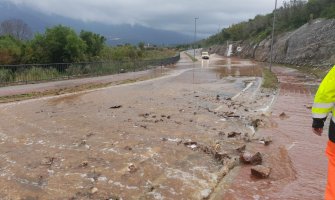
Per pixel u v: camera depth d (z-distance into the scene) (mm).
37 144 6848
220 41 115625
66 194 4551
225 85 19234
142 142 6934
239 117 9781
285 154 6320
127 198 4430
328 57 32094
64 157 6008
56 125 8539
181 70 34375
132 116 9758
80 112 10391
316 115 3160
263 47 59344
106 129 8078
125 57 43531
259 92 15812
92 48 33969
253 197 4504
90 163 5688
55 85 18562
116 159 5879
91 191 4621
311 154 6324
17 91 15664
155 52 79250
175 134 7664
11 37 30453
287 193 4625
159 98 13719
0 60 25469
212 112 10562
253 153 6320
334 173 3180
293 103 12523
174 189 4707
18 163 5730
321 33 36344
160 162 5750
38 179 5055
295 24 50219
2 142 7023
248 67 39344
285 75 26984
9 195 4539
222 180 5078
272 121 9273
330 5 44750
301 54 37875
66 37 27906
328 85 3064
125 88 17531
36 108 11188
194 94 15172
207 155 6188
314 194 4598
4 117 9672
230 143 7023
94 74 25781
